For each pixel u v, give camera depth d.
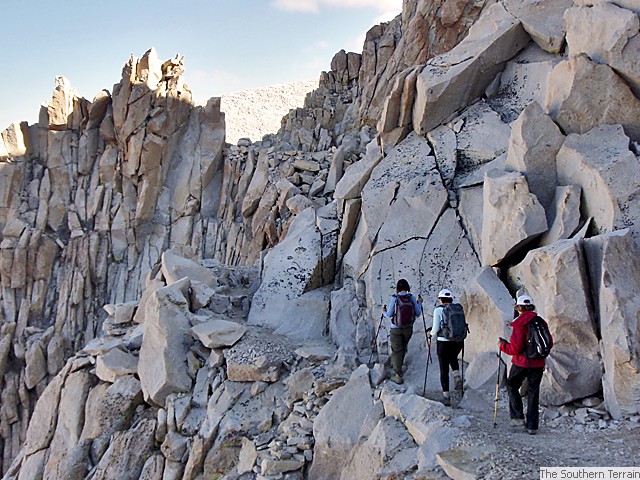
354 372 9.66
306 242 14.18
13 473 12.75
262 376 10.52
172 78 27.91
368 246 12.21
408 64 22.30
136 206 27.64
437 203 11.91
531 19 13.35
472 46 13.55
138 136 27.22
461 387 8.48
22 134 28.31
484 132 12.84
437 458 6.75
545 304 8.23
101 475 10.62
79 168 28.12
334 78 29.83
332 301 12.33
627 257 7.88
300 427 9.48
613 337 7.43
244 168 27.95
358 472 8.12
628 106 10.08
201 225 27.55
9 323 25.84
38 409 12.52
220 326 11.59
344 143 22.48
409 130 14.02
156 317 11.69
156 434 10.73
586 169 9.39
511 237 9.73
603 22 10.26
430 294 11.01
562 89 10.54
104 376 11.94
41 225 27.52
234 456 9.74
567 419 7.61
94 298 26.84
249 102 51.28
